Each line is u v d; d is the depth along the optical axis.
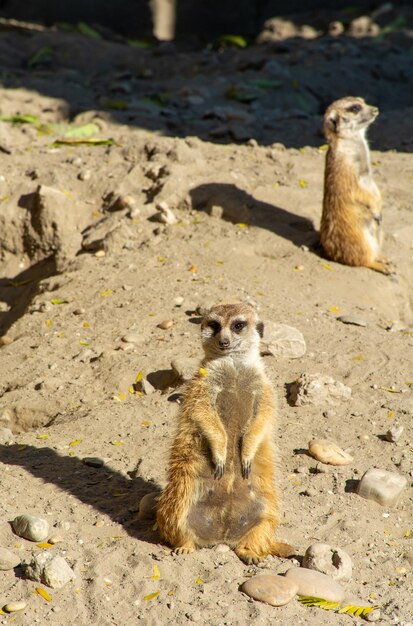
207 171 12.85
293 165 13.46
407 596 5.41
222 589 5.30
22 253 12.03
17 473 6.59
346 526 6.07
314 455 6.85
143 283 10.03
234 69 20.80
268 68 20.09
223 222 11.67
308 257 10.88
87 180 12.70
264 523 5.76
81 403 7.93
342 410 7.58
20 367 8.61
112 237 11.15
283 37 26.20
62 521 5.91
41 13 27.83
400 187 13.16
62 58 22.52
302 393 7.63
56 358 8.70
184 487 5.65
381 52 22.02
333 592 5.29
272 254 11.03
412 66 21.66
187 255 10.70
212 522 5.74
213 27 29.62
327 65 20.64
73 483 6.49
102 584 5.27
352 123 10.69
